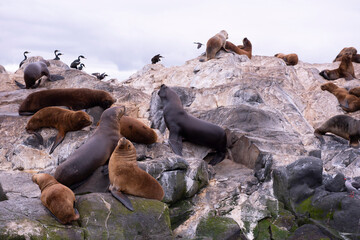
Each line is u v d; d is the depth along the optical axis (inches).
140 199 266.1
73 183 284.2
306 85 663.8
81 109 402.0
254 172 351.9
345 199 288.4
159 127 439.2
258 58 780.6
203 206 312.2
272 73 634.2
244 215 301.3
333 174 356.2
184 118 372.8
